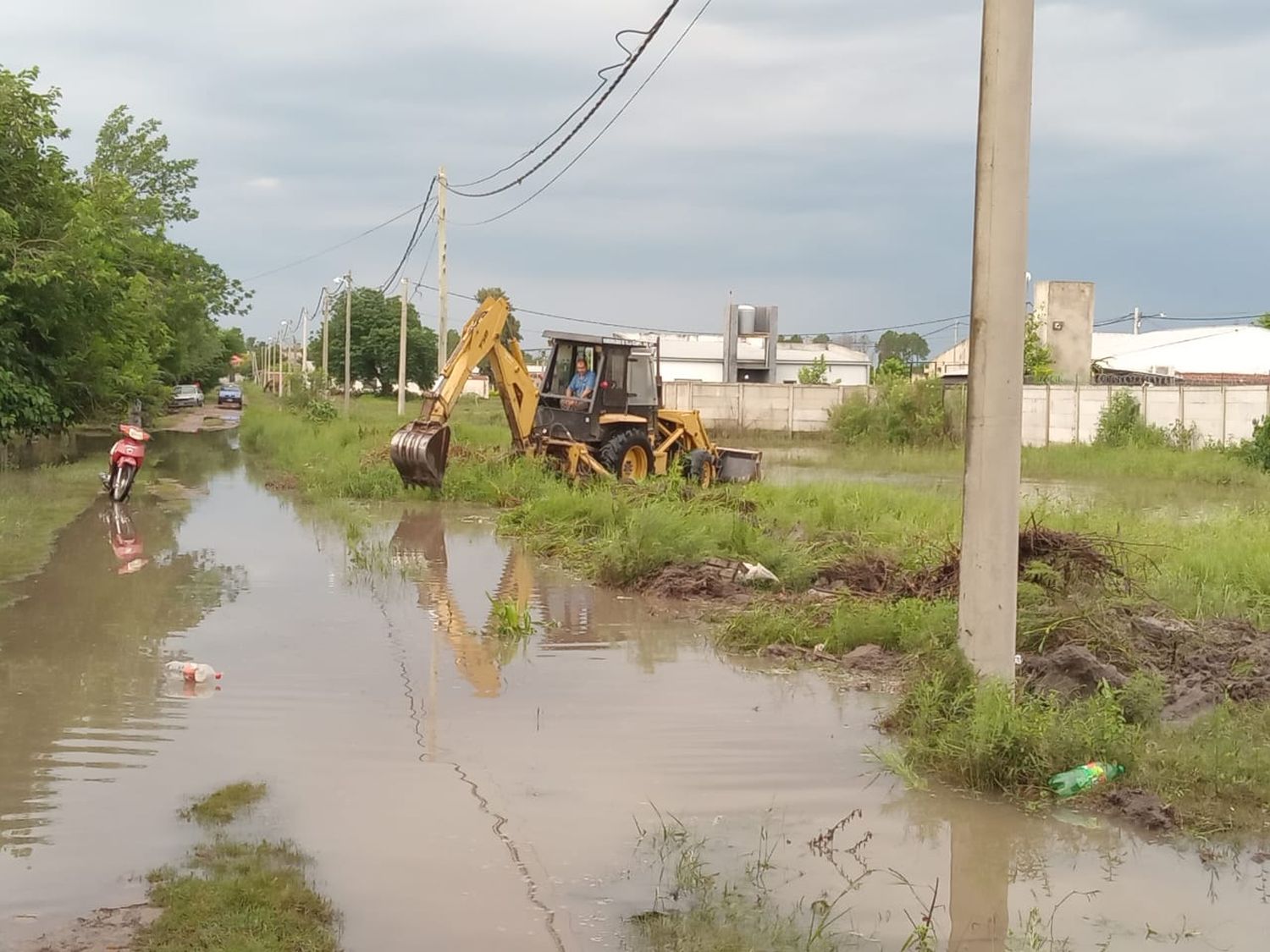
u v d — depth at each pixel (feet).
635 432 72.43
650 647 32.14
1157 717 24.59
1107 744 21.61
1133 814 19.72
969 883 17.15
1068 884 17.16
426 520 59.67
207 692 26.23
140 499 66.90
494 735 23.56
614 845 18.08
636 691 27.25
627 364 72.95
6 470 80.53
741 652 31.55
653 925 15.40
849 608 34.06
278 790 20.04
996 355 23.82
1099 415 128.98
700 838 18.49
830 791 20.81
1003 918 16.01
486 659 30.19
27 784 20.16
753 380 233.14
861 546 45.88
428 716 24.75
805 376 225.56
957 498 67.10
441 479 67.51
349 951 14.52
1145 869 17.76
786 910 16.08
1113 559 38.93
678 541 42.86
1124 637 30.09
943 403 140.36
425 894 16.14
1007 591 24.16
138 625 33.14
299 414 159.33
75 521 56.34
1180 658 29.45
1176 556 43.32
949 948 15.10
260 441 117.39
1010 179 23.49
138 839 17.80
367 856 17.40
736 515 48.11
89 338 93.66
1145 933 15.62
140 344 128.06
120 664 28.63
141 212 156.97
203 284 188.24
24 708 24.75
